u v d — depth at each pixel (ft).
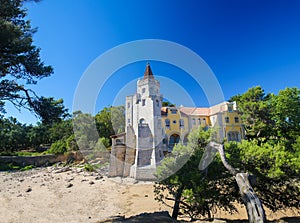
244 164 23.11
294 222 23.63
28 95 26.55
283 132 74.84
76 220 35.12
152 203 41.01
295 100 74.84
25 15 25.85
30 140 161.07
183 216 27.81
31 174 91.45
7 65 23.82
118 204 42.24
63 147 113.91
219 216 28.53
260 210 17.10
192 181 21.15
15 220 36.14
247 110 77.66
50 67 27.53
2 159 118.52
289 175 22.21
